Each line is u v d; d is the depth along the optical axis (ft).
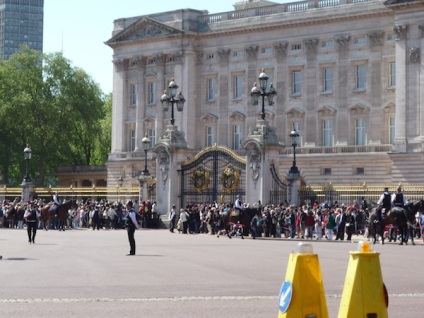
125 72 452.35
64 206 266.57
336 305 82.17
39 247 170.30
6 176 476.54
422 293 91.91
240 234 226.17
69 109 477.77
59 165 508.94
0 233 239.30
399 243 197.06
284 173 397.60
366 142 377.30
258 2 451.12
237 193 243.40
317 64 391.24
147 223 263.08
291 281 56.03
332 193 244.42
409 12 350.64
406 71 351.05
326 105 387.75
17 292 91.91
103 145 552.41
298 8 398.01
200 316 74.64
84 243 185.16
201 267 122.52
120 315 75.05
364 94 378.32
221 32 417.28
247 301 84.94
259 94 237.66
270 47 406.00
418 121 347.36
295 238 220.02
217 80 422.41
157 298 86.99
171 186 257.34
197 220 244.42
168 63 433.89
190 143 424.05
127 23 460.55
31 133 467.52
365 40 378.12
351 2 380.17
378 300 55.62
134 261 133.59
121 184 442.91
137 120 444.55
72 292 91.86
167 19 435.12
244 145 236.22
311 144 391.65
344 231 216.54
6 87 474.90
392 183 350.84
